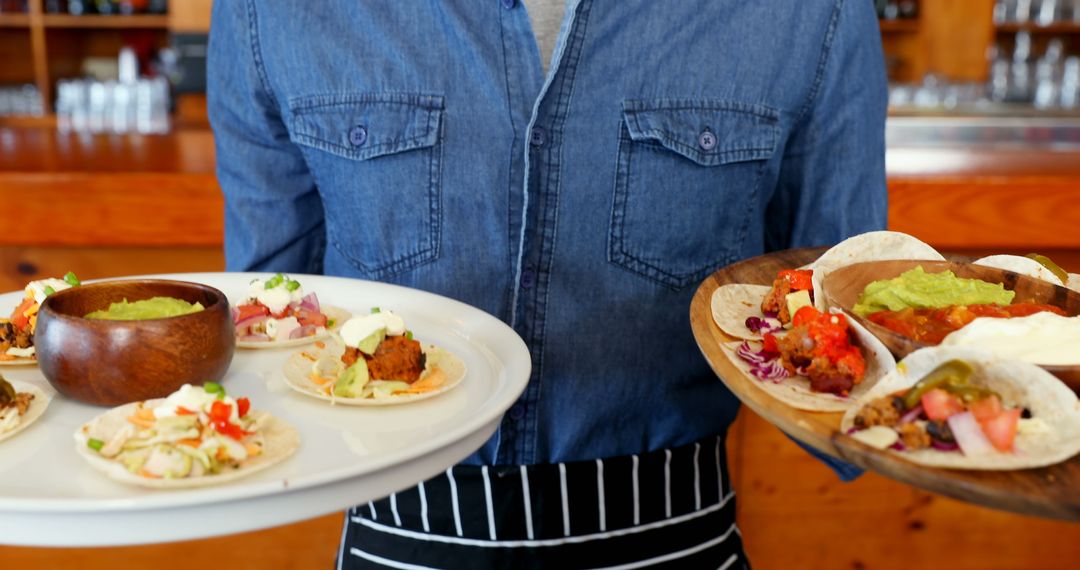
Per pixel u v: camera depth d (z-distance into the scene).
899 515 2.22
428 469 0.85
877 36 1.35
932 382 0.80
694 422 1.33
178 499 0.73
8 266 2.20
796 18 1.28
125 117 4.31
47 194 2.09
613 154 1.24
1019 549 2.26
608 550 1.30
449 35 1.25
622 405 1.30
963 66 5.08
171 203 2.11
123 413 0.94
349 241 1.33
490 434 0.94
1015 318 0.89
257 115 1.33
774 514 2.21
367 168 1.26
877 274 1.11
